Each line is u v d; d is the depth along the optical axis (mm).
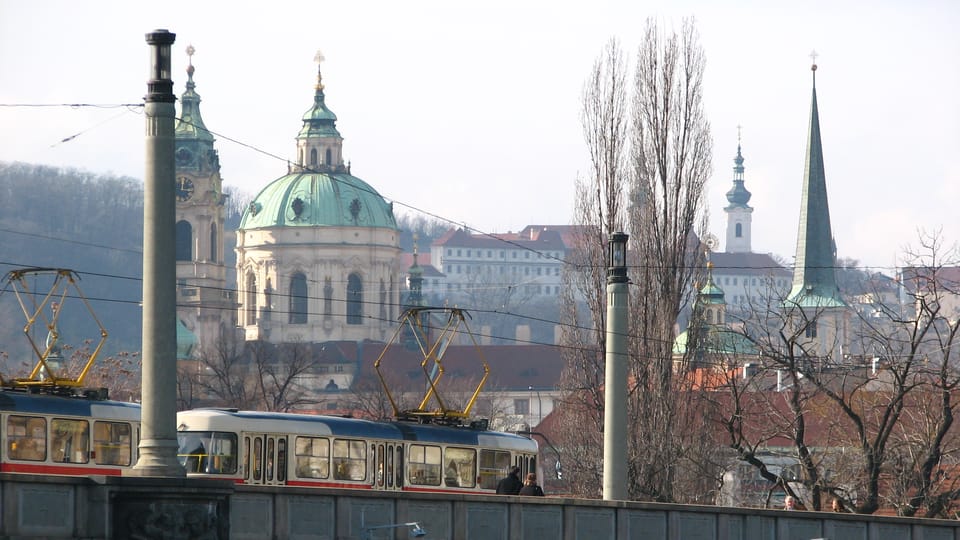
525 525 99312
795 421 184750
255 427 124875
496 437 145625
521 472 148875
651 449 184750
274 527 84812
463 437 141625
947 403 180000
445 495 93938
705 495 196875
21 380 119000
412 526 89938
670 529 109750
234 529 82938
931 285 189750
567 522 101875
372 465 132250
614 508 105688
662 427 186250
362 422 133000
